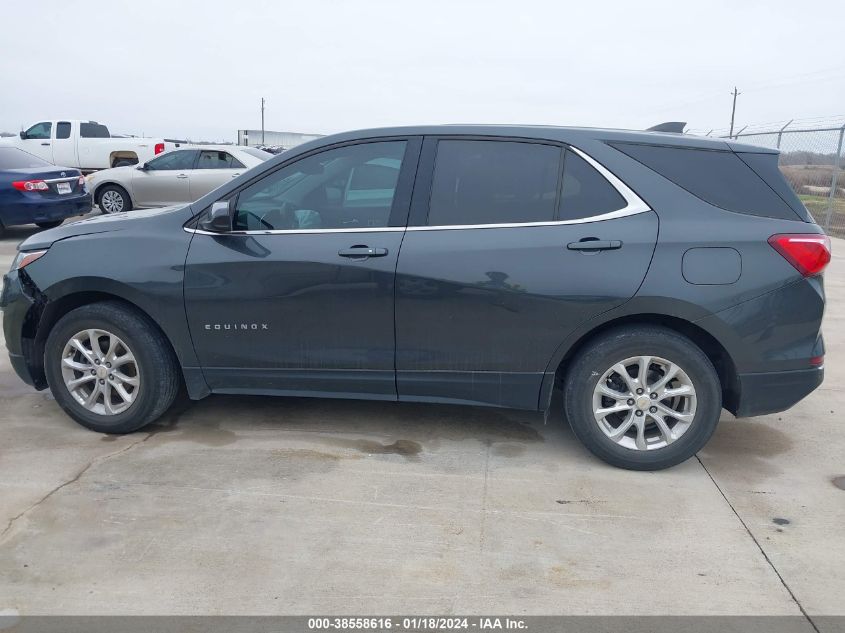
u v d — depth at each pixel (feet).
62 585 9.19
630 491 11.94
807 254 11.78
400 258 12.35
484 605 8.95
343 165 12.96
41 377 14.42
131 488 11.75
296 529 10.61
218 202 12.75
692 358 11.98
